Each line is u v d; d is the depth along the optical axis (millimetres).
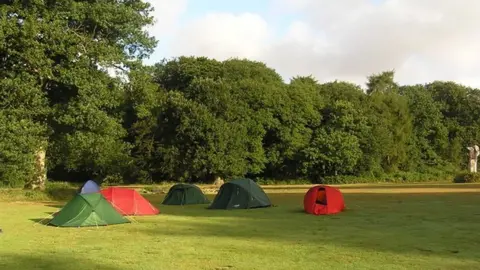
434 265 10016
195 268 9844
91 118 28578
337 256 11000
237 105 55781
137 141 53281
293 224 16891
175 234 14648
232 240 13422
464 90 81312
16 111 27328
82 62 28312
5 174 30219
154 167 54281
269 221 17844
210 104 54250
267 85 59750
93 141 29453
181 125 51719
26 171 29531
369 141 59656
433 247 12070
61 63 28484
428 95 79062
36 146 28438
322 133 58562
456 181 53000
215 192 40281
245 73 65875
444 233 14375
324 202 20609
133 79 31281
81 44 28672
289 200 28828
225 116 54344
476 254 11141
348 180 57750
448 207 22109
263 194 24141
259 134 57188
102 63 29000
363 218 18422
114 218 17156
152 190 40688
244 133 54219
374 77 73625
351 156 56594
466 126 78938
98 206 17016
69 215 16703
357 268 9750
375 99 66188
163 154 52625
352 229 15469
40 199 29234
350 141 56656
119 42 31453
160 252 11609
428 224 16375
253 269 9719
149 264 10242
